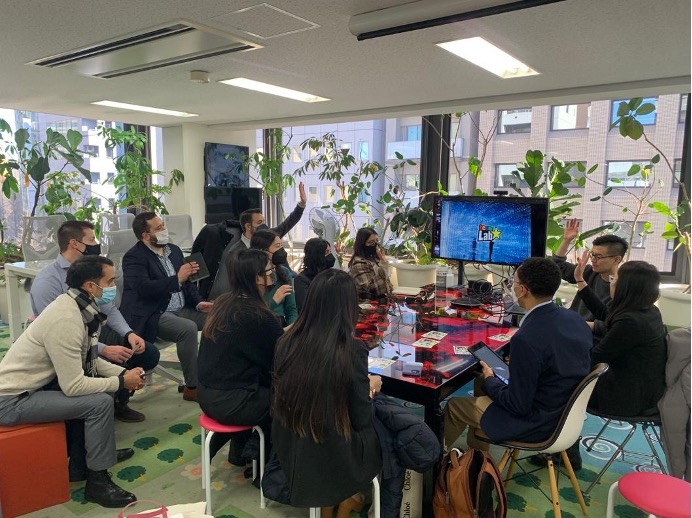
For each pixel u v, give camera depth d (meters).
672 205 4.23
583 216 4.59
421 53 2.89
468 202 3.43
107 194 6.07
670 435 2.12
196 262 3.12
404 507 1.96
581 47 2.71
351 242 5.56
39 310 2.81
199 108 4.98
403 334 2.52
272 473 1.91
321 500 1.69
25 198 5.24
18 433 2.11
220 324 2.04
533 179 4.27
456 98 4.27
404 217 4.94
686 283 4.31
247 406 2.05
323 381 1.62
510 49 2.77
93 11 2.28
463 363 2.12
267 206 6.82
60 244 2.84
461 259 3.53
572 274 3.15
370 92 4.05
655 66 3.11
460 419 2.25
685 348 2.12
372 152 5.73
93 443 2.22
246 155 6.75
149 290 3.01
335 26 2.46
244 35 2.60
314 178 6.16
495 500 2.20
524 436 1.92
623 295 2.24
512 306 2.97
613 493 1.76
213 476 2.46
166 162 6.46
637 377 2.20
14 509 2.13
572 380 1.87
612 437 2.91
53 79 3.66
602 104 4.36
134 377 2.36
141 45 2.79
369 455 1.76
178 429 2.93
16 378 2.12
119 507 2.22
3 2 2.18
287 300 3.12
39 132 5.20
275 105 4.74
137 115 5.53
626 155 4.35
